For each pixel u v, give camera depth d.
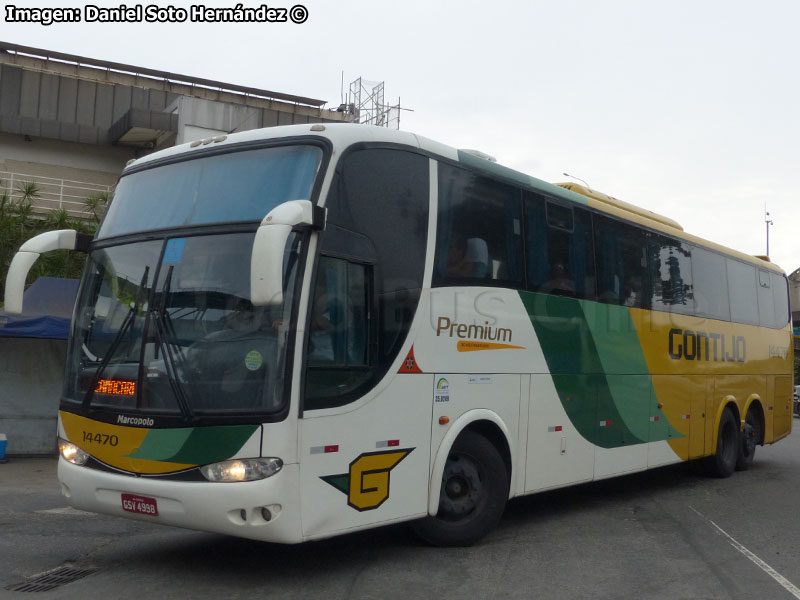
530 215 8.61
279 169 6.41
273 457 5.70
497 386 7.88
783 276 16.22
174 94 34.56
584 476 9.26
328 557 7.19
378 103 35.91
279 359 5.80
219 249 6.21
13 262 6.77
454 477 7.55
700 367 12.20
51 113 32.22
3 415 14.55
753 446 14.45
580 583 6.55
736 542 8.36
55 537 7.97
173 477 5.87
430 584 6.38
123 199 7.20
